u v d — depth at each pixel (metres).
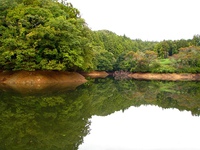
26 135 8.68
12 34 31.36
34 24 32.06
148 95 25.47
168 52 114.88
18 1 35.78
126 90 30.23
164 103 19.73
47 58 32.56
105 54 88.25
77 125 10.56
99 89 29.22
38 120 10.95
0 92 20.69
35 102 15.75
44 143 7.92
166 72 74.38
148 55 79.62
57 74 34.88
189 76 71.31
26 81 30.53
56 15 35.88
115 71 89.19
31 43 31.19
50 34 30.80
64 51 33.22
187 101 21.03
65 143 8.05
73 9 42.97
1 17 32.28
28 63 30.91
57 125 10.33
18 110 13.02
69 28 33.44
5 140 8.06
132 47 141.12
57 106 14.77
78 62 34.81
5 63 30.94
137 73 79.00
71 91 23.91
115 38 127.00
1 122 10.35
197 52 72.88
